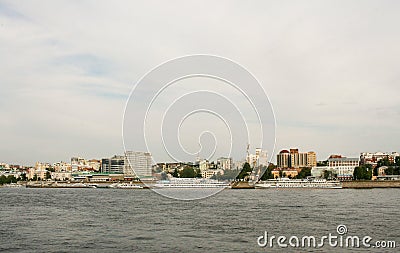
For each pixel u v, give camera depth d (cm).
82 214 7850
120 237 5159
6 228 6044
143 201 11231
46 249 4550
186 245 4631
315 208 8656
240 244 4662
